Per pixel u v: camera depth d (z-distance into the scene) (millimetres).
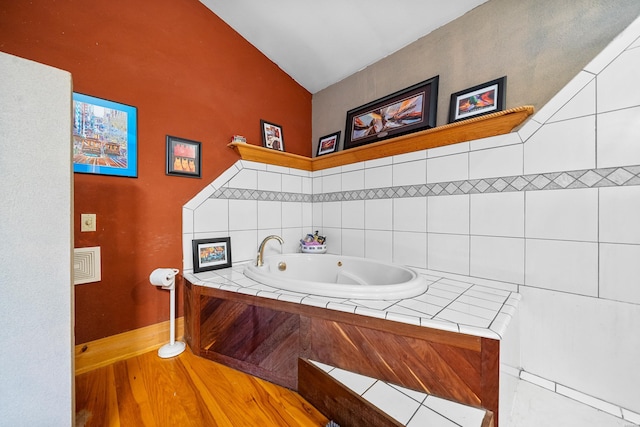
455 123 1411
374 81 2037
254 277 1469
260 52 2115
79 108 1283
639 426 941
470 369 820
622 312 1019
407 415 772
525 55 1302
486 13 1438
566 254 1146
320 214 2350
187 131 1686
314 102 2541
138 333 1453
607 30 1086
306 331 1090
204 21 1774
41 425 673
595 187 1079
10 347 629
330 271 1962
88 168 1303
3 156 621
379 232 1879
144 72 1504
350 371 995
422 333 887
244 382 1180
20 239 645
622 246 1021
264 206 2090
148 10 1523
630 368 998
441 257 1555
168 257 1587
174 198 1621
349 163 2092
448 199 1522
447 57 1604
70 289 726
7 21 1112
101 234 1344
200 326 1419
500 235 1331
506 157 1312
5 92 626
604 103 1058
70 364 724
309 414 986
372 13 1643
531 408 1025
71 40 1263
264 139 2098
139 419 958
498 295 1202
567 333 1137
